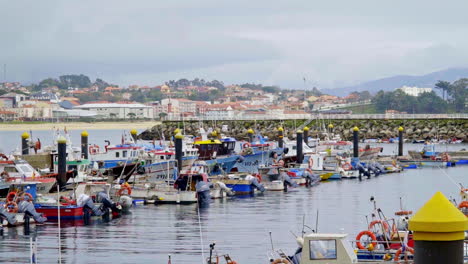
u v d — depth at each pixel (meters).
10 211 55.88
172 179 78.31
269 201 70.50
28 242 47.81
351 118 194.75
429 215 11.92
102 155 84.50
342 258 25.80
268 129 192.88
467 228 11.92
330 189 82.25
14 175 68.19
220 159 88.44
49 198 61.09
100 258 42.38
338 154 108.94
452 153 124.69
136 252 44.00
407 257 29.95
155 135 197.75
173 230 52.38
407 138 185.25
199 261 40.97
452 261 11.66
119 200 64.19
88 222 56.88
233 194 77.06
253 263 40.00
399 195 74.38
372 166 102.81
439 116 191.88
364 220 55.91
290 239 47.78
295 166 97.81
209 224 55.09
